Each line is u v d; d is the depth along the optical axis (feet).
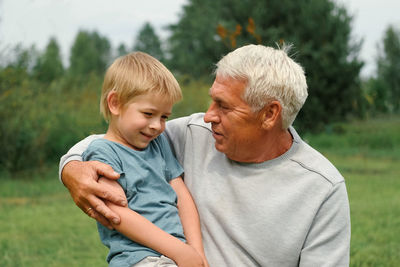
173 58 135.13
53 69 38.88
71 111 33.50
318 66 54.70
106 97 7.42
